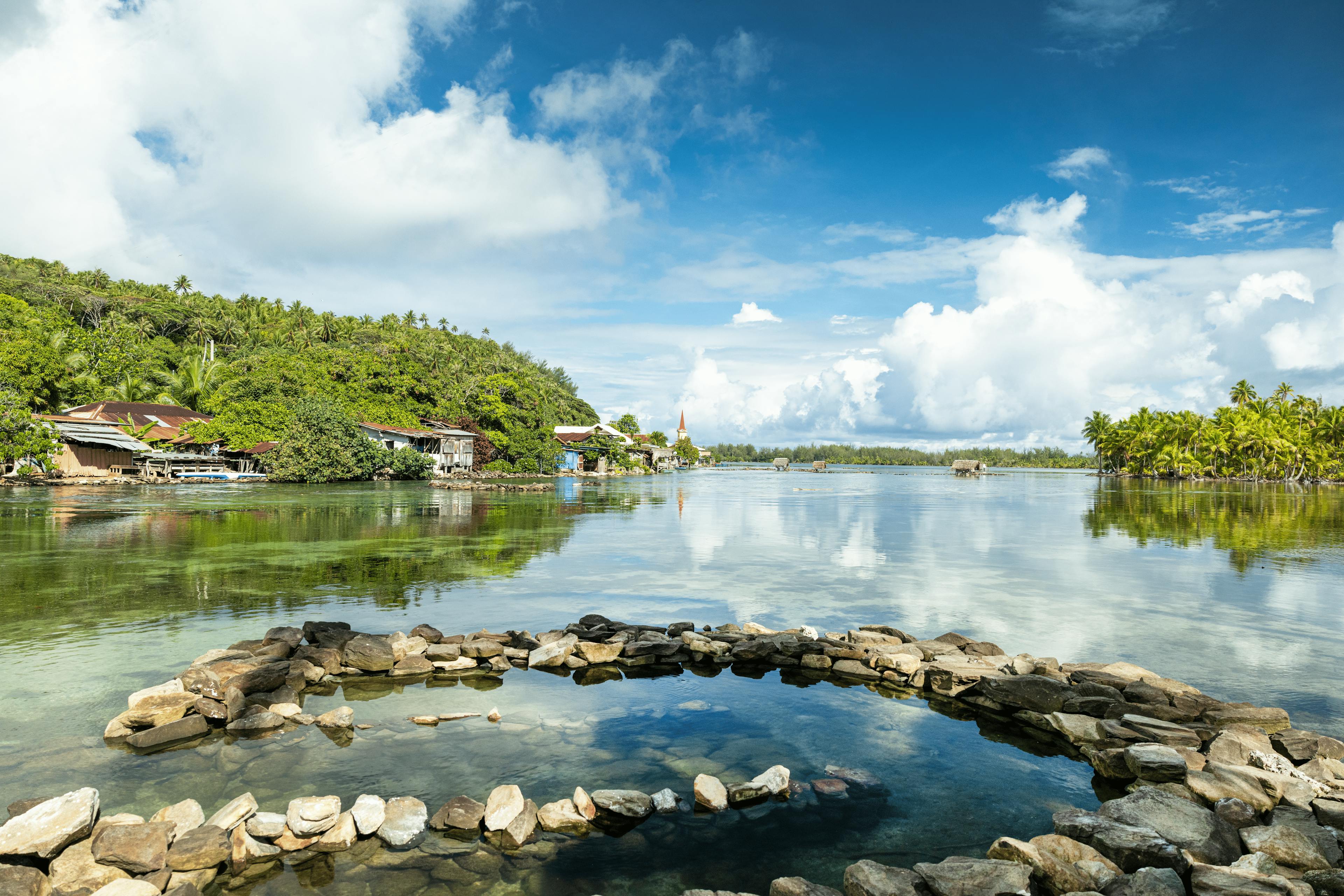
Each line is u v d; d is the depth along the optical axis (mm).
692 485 72500
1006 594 14938
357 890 4902
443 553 19750
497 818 5645
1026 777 6867
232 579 15562
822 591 15195
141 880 4715
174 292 125000
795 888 4750
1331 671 9844
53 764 6625
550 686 9297
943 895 4707
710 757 7168
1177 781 6539
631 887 4980
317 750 7137
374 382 80250
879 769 6988
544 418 112688
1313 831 5473
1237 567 18844
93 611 12398
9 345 61375
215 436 60062
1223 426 110188
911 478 114125
